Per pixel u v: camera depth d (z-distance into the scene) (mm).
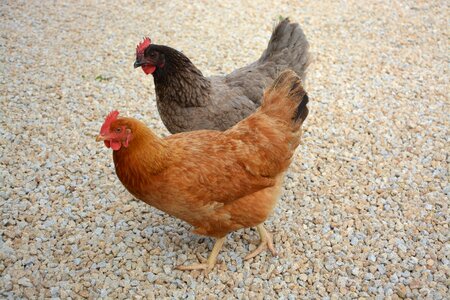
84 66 1616
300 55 1243
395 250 1089
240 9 1984
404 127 1412
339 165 1297
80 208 1164
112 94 1512
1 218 1122
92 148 1320
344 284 1022
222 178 934
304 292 1012
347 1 2049
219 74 1603
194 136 981
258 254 1083
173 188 910
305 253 1087
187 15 1929
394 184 1240
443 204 1184
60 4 1966
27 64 1606
